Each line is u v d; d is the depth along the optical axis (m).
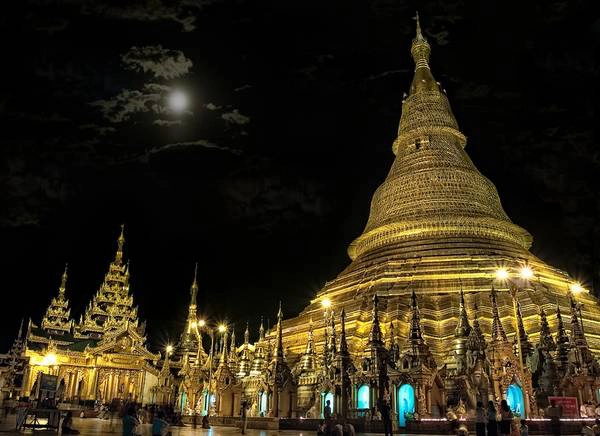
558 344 60.62
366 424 49.78
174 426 65.44
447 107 106.00
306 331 82.56
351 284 86.31
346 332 73.56
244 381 79.25
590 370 56.56
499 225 88.44
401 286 78.62
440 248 83.50
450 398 57.22
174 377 109.31
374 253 89.81
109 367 102.31
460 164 95.75
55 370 98.56
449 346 67.94
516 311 50.94
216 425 66.94
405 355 57.31
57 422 40.97
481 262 80.06
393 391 55.41
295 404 66.19
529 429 44.75
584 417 48.16
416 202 91.31
